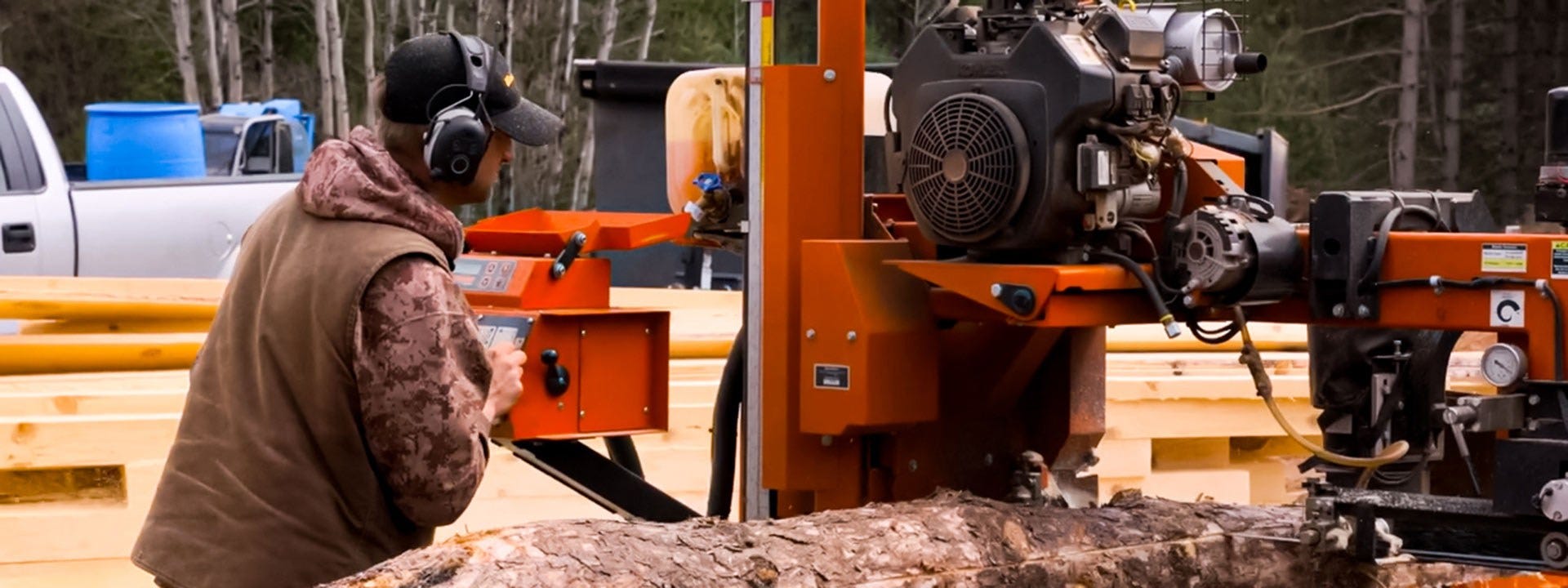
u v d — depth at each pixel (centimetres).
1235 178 386
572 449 400
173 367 590
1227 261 332
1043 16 340
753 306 384
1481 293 327
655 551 297
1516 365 318
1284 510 381
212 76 2670
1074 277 329
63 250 939
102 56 3034
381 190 298
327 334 293
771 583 304
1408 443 368
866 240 376
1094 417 391
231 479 302
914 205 354
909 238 378
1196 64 353
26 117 943
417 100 312
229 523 300
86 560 465
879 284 365
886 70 713
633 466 430
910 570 322
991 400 388
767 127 381
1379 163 2400
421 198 303
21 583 457
